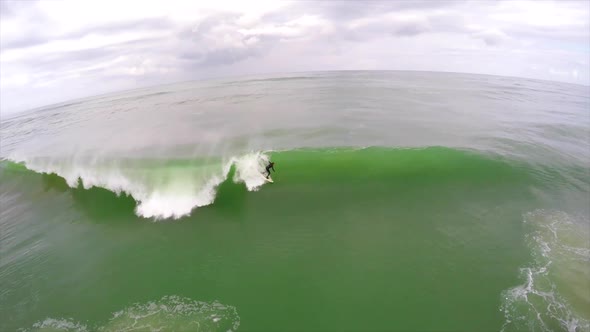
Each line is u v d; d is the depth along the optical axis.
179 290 6.41
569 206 9.26
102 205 10.12
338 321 5.55
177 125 18.44
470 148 12.95
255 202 9.72
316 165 11.62
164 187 10.34
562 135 15.66
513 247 7.36
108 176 11.23
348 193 10.05
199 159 12.08
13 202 11.47
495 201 9.46
